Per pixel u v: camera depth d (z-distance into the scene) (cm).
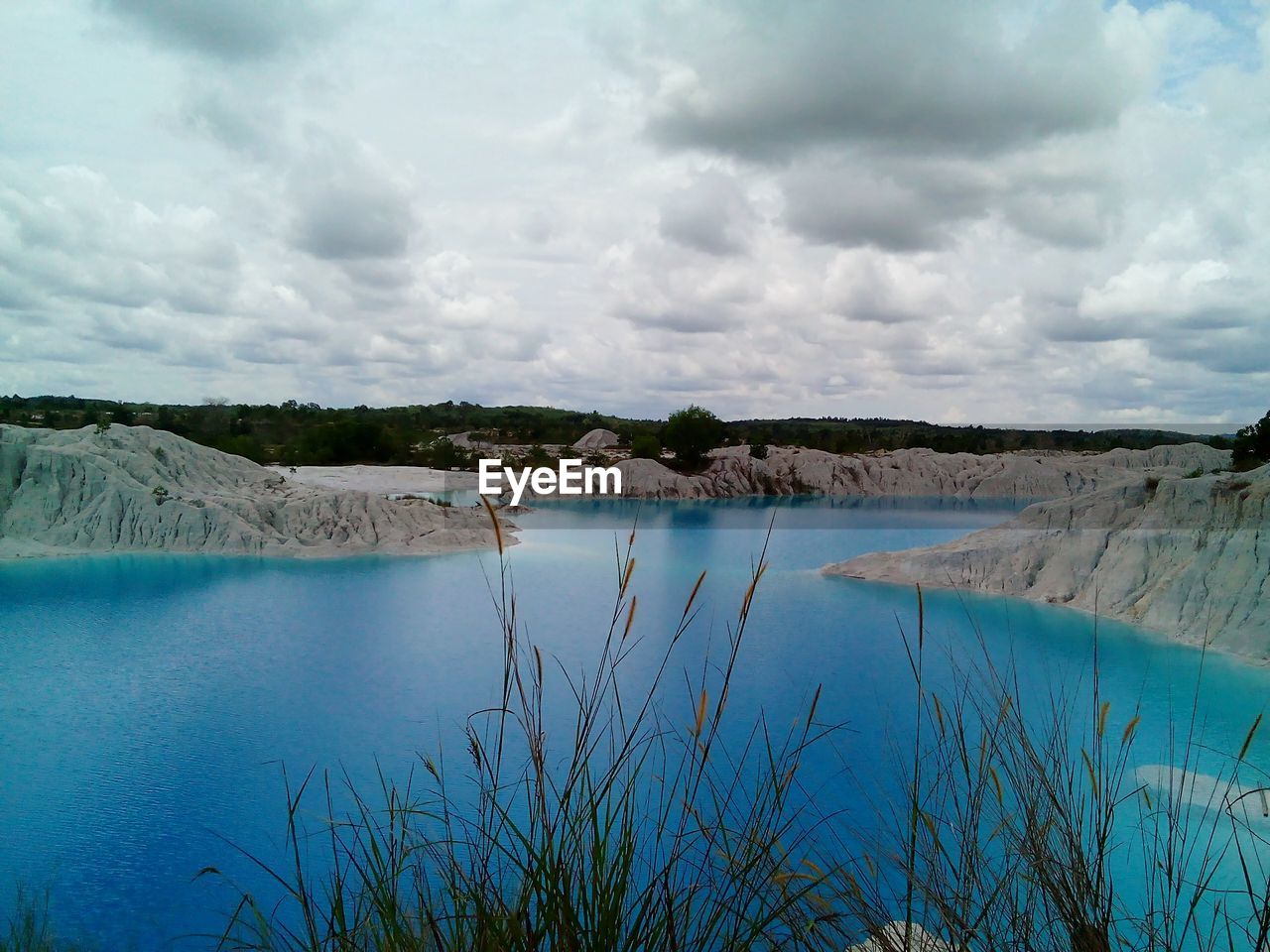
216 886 761
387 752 1112
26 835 895
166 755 1134
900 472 6275
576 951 197
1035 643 1748
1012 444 8200
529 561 2856
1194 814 763
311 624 1920
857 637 1767
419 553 2997
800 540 3559
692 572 2656
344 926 219
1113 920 234
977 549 2553
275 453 6969
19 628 1891
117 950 662
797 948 221
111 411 7656
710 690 1316
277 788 1011
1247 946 424
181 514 3047
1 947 643
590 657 1579
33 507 3048
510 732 988
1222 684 1437
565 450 6862
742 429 9175
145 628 1886
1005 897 232
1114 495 2541
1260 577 1841
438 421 10275
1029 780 247
